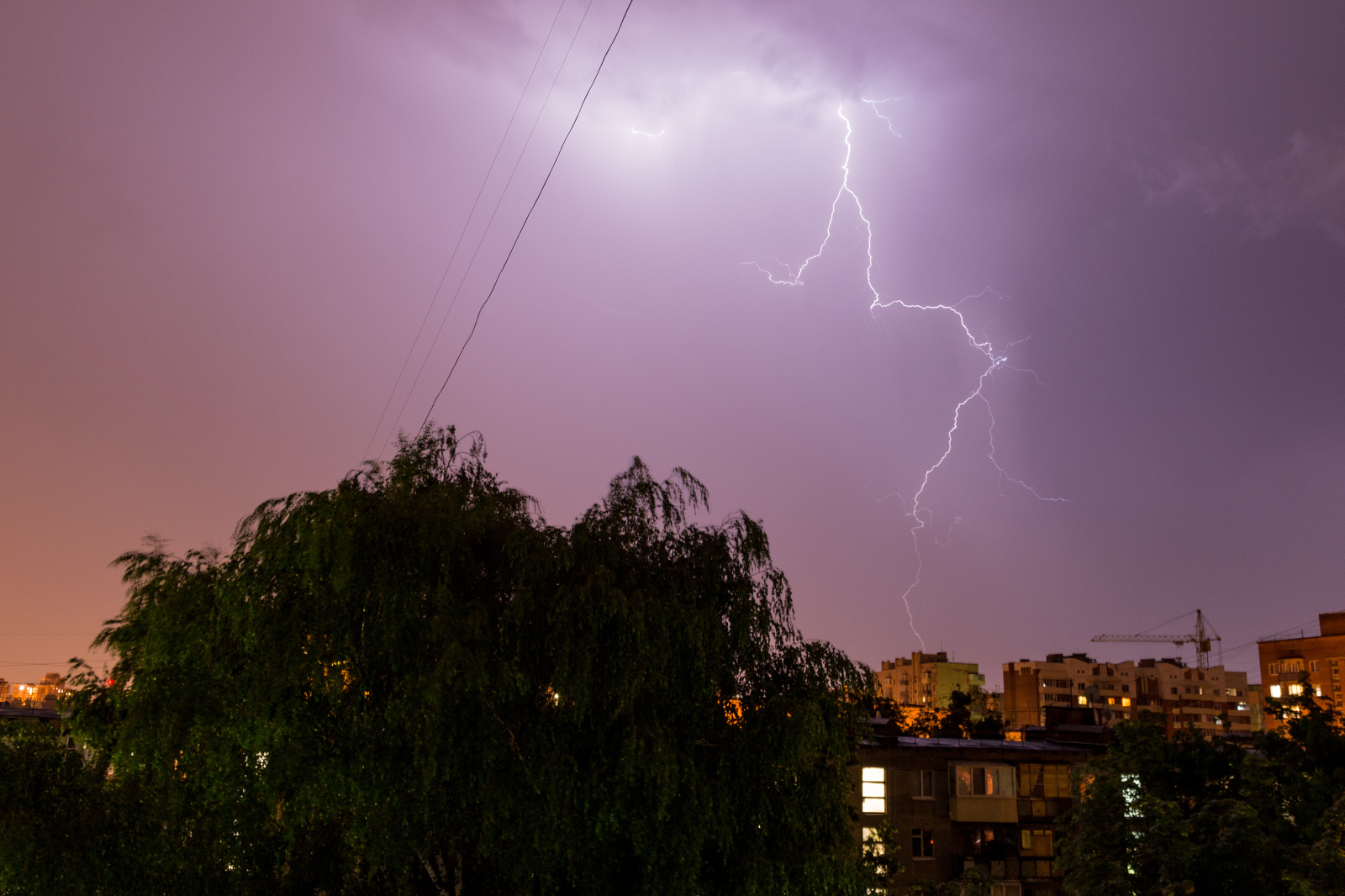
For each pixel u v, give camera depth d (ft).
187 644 48.16
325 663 45.98
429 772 43.34
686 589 51.98
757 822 50.01
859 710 55.36
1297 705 77.77
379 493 49.83
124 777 49.78
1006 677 473.67
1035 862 127.75
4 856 46.14
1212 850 64.39
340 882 55.47
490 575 51.39
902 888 123.65
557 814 45.83
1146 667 480.23
